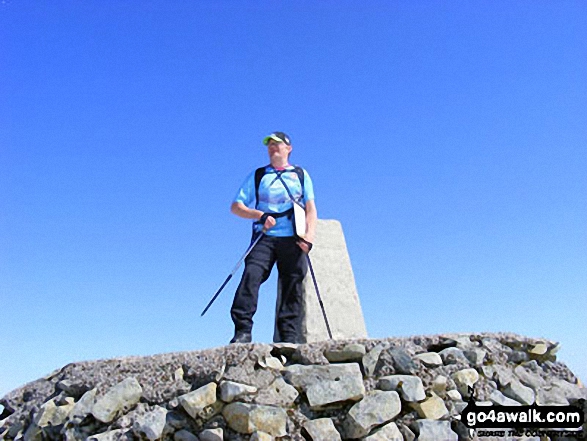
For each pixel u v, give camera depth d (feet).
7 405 17.35
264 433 14.52
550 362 18.75
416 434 15.33
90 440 14.65
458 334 18.34
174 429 14.85
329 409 15.44
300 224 18.98
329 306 22.77
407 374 16.31
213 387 15.21
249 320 18.26
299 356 16.34
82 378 16.20
